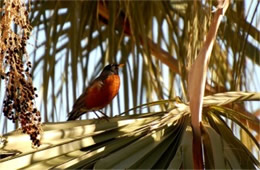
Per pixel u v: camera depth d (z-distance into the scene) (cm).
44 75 1092
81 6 1181
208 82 1069
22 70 686
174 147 725
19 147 750
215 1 920
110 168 693
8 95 686
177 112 768
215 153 697
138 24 1141
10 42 677
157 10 1197
